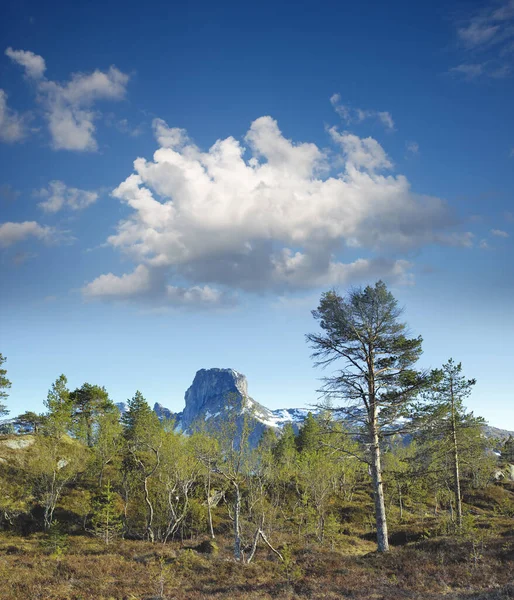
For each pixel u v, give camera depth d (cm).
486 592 1542
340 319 2612
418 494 4828
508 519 3616
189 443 4019
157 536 4100
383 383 2547
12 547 3120
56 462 4678
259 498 2994
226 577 2156
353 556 2430
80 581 1952
